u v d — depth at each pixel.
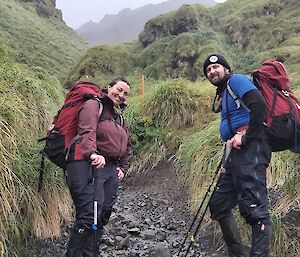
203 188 5.52
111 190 3.66
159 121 8.62
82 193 3.39
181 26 27.73
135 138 8.12
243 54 24.05
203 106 8.84
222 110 3.66
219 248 4.60
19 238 3.89
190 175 6.08
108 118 3.66
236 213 4.64
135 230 5.14
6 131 4.00
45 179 4.39
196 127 8.40
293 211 4.64
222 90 3.72
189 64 22.23
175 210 6.07
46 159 4.39
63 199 4.69
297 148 3.55
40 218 4.18
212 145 6.09
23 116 4.59
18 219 3.97
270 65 3.65
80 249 3.37
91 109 3.47
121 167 3.96
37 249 4.29
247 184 3.44
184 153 6.79
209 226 5.07
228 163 3.62
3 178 3.64
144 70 24.11
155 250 4.48
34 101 5.28
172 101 8.72
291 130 3.45
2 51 5.84
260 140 3.45
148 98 8.98
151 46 26.27
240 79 3.48
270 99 3.50
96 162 3.31
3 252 3.43
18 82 5.27
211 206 3.88
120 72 24.48
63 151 3.47
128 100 9.74
